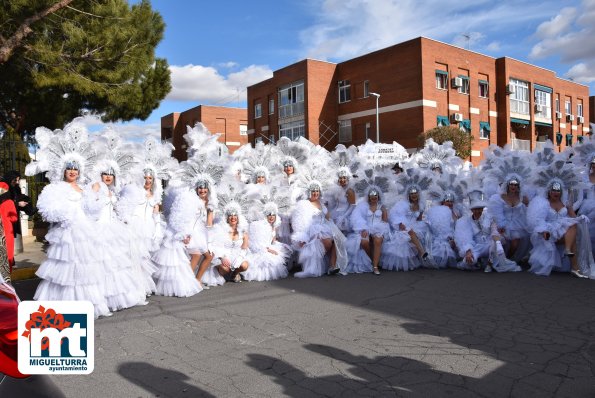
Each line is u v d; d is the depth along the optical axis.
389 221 8.66
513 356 4.26
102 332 5.16
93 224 5.83
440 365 4.09
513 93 34.06
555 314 5.52
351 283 7.47
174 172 7.44
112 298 5.91
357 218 8.47
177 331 5.16
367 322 5.35
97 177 6.17
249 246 7.96
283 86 36.19
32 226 12.74
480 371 3.95
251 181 9.09
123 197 6.61
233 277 7.98
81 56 13.05
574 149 8.60
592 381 3.73
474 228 8.53
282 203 8.30
